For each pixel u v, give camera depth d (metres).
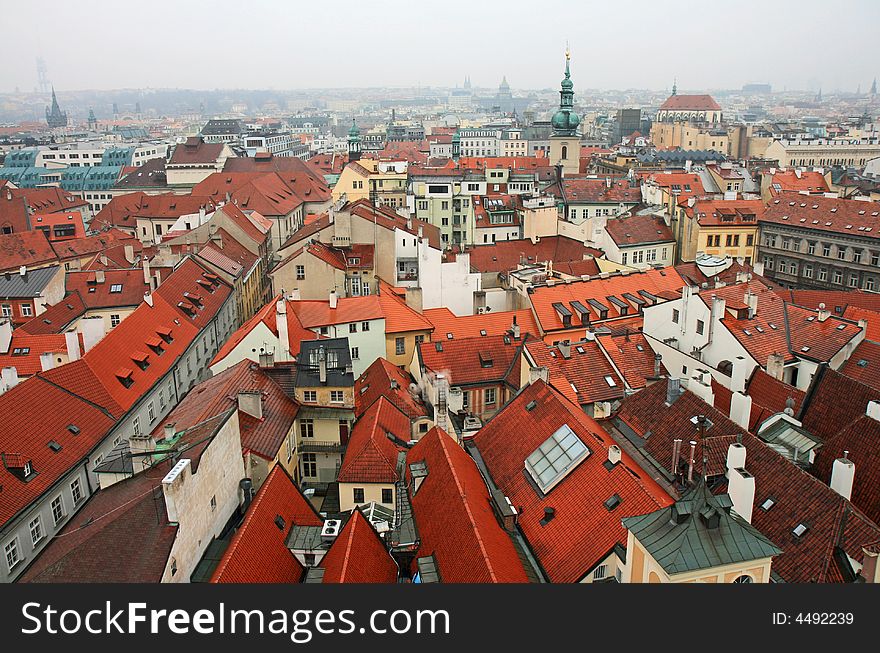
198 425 57.19
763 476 53.41
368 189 194.25
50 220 179.88
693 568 38.41
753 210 145.75
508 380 84.25
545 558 50.41
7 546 56.41
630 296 103.12
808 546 47.47
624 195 179.12
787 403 66.44
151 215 193.00
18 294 114.19
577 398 73.19
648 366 79.25
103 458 71.56
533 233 145.62
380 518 57.66
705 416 60.81
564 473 54.66
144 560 43.81
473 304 115.44
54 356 89.06
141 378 85.19
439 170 196.12
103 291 117.62
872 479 53.59
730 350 79.25
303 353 76.75
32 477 61.56
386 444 64.06
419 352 85.62
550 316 97.62
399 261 117.44
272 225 177.00
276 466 57.56
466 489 52.84
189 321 103.25
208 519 51.00
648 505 47.66
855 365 76.88
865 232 130.00
